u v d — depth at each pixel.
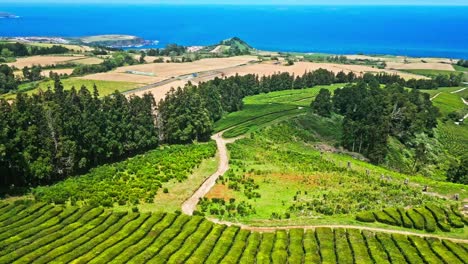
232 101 187.88
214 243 75.19
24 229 77.38
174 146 140.62
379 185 109.88
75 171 114.19
